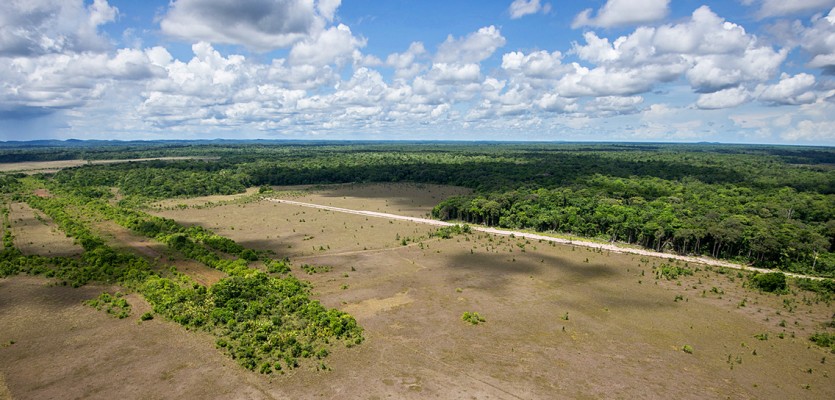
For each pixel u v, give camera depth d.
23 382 53.22
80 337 63.75
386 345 63.56
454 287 87.38
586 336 67.81
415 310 75.94
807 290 89.25
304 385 53.62
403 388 53.47
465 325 70.44
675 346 65.50
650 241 121.88
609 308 78.62
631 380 56.34
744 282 93.06
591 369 58.66
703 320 74.50
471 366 58.66
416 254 110.56
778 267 104.06
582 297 83.50
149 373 55.38
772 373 58.75
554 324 71.62
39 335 64.19
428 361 59.59
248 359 57.81
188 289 78.25
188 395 51.38
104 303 75.12
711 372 58.69
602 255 111.81
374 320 71.69
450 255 109.88
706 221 119.44
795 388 55.53
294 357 59.47
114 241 116.06
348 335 65.62
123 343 62.22
